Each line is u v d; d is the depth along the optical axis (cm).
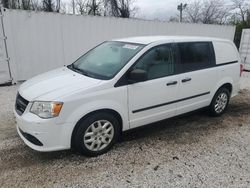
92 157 356
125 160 352
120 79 357
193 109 466
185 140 420
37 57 812
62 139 325
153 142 407
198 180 313
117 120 370
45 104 316
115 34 927
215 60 488
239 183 310
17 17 749
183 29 1099
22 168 326
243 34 1240
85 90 330
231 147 401
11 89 725
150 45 394
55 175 314
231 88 536
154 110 402
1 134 422
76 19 842
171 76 411
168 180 311
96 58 427
